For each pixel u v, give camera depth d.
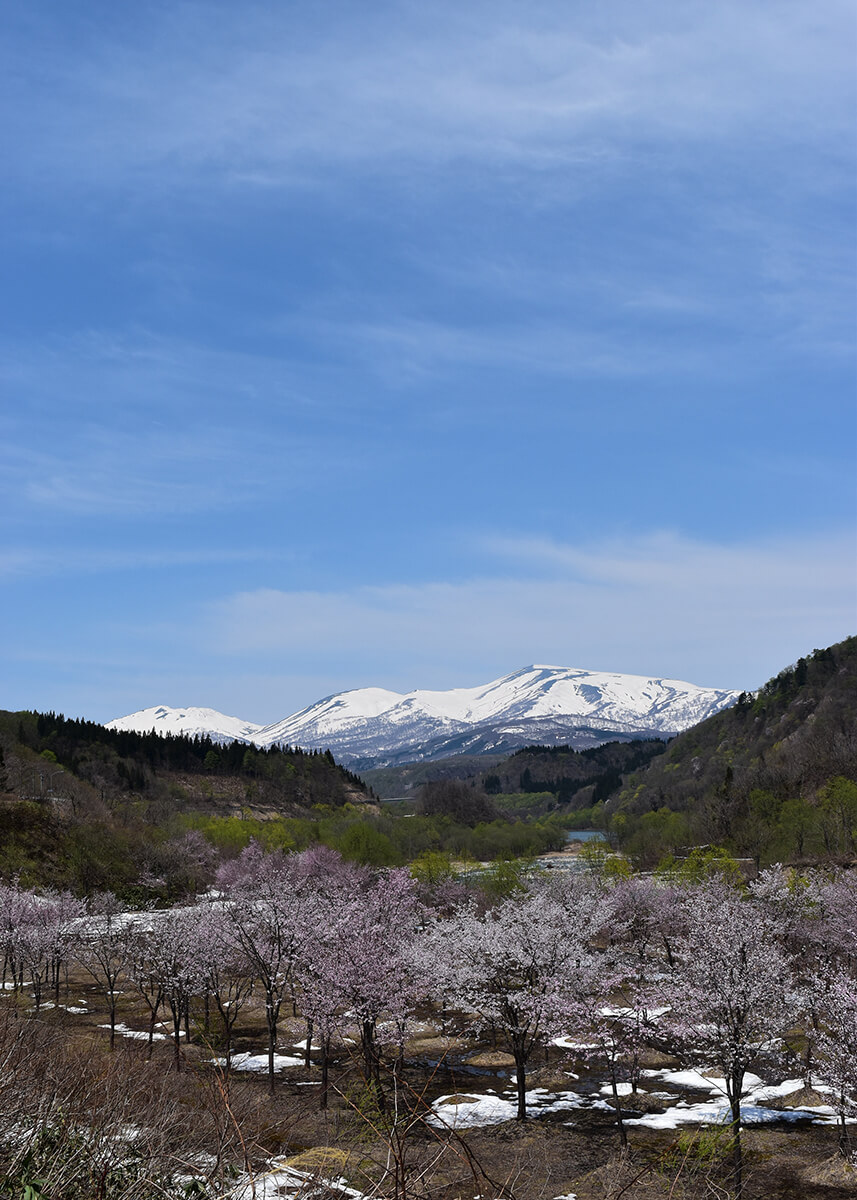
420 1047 35.81
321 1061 32.00
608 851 109.38
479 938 32.38
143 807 123.00
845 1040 23.73
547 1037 29.69
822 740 128.88
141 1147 7.83
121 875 74.38
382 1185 6.96
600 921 44.75
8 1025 16.06
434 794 160.38
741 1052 23.98
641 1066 32.69
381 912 37.56
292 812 184.62
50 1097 8.91
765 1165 21.91
